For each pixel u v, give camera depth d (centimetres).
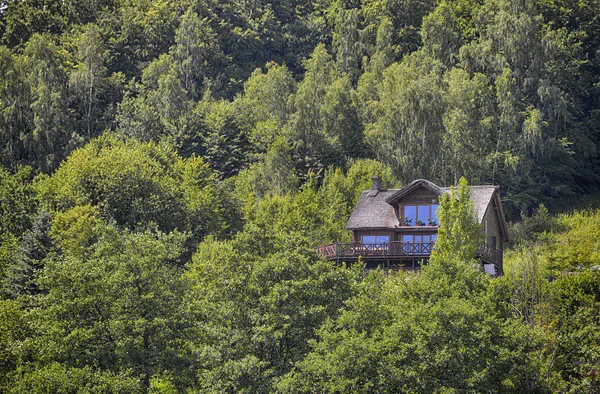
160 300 14412
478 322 13288
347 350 12594
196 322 14050
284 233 15500
